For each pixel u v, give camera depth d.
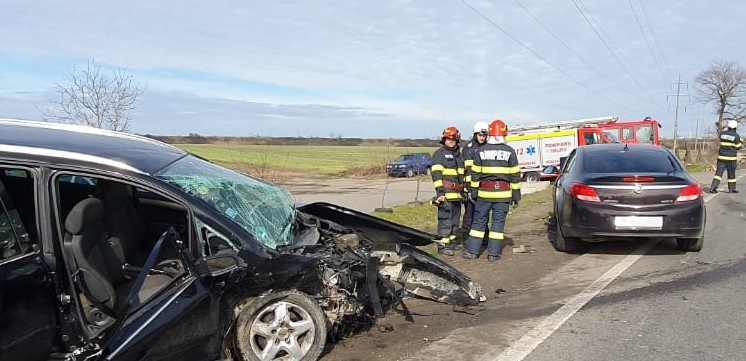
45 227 3.25
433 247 8.44
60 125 4.20
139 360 3.13
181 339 3.34
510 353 4.26
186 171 4.06
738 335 4.59
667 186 7.25
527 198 16.30
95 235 3.58
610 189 7.32
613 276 6.58
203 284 3.51
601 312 5.23
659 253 7.85
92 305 3.43
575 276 6.64
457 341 4.52
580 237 7.59
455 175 8.23
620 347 4.36
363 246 4.86
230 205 4.01
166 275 3.74
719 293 5.80
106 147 3.79
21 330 2.97
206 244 3.74
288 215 4.75
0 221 3.08
